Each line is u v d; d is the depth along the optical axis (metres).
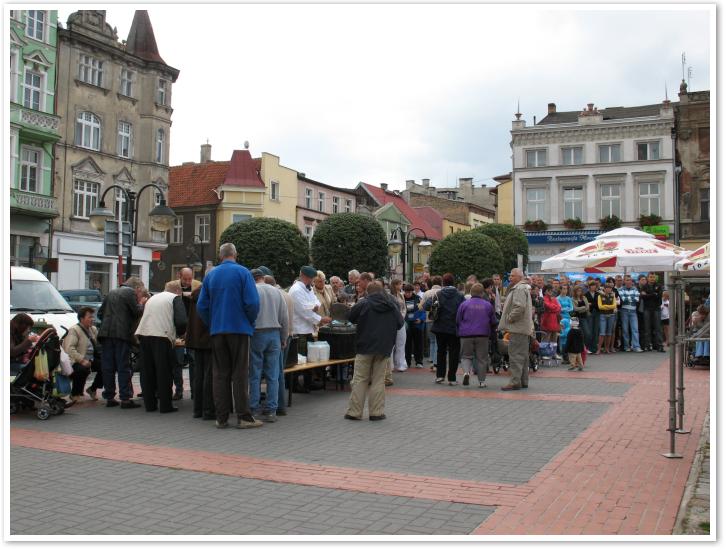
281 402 9.87
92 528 5.03
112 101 38.97
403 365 14.95
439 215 72.50
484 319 12.58
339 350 12.30
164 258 52.34
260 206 51.03
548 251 51.22
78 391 11.19
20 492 5.94
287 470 6.66
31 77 34.25
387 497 5.74
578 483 6.12
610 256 17.75
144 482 6.26
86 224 37.19
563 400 10.85
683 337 7.41
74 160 36.59
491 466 6.77
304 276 11.39
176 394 11.50
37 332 10.73
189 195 52.12
